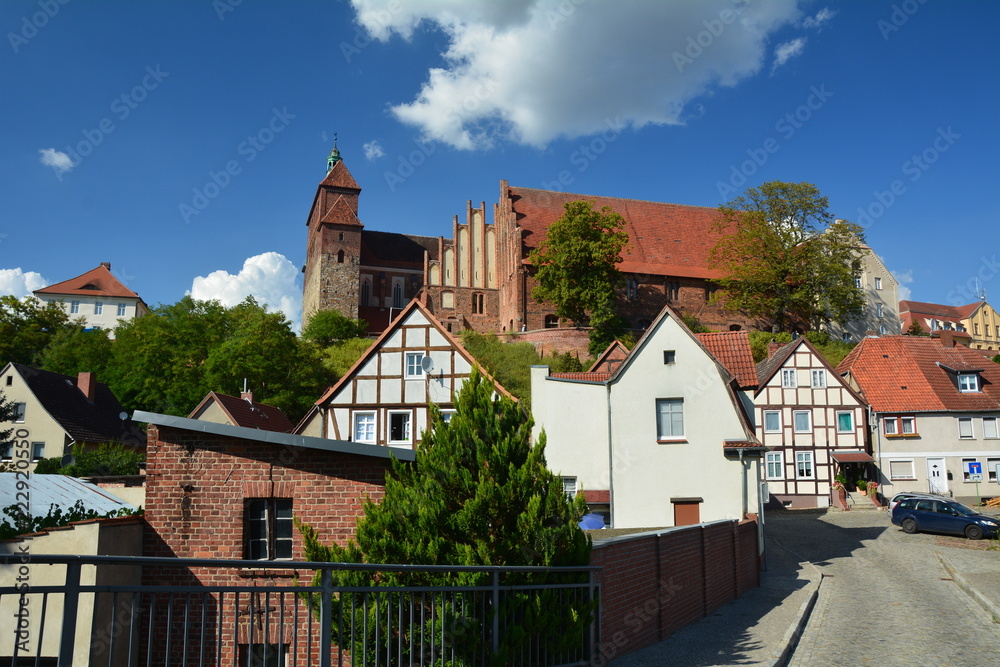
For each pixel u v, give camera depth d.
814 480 43.28
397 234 95.75
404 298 91.81
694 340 24.66
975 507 40.81
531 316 71.00
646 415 24.45
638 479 24.06
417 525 9.05
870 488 43.34
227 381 49.31
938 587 18.62
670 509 23.73
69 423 41.34
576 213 67.25
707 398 24.20
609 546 10.62
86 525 11.41
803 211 69.00
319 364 56.28
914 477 45.06
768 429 43.66
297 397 50.03
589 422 26.62
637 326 73.62
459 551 8.65
